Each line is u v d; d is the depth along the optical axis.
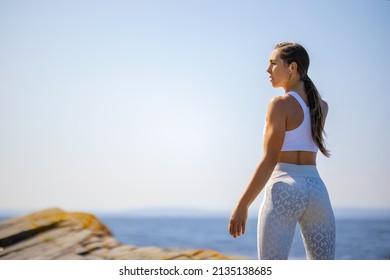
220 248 37.84
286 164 4.51
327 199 4.55
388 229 45.66
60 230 10.26
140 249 9.41
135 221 78.56
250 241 40.47
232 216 4.36
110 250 9.47
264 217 4.44
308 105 4.65
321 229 4.51
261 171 4.39
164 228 61.75
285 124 4.50
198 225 66.56
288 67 4.71
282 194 4.39
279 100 4.50
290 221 4.41
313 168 4.59
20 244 9.66
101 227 10.75
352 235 38.84
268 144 4.44
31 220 10.49
